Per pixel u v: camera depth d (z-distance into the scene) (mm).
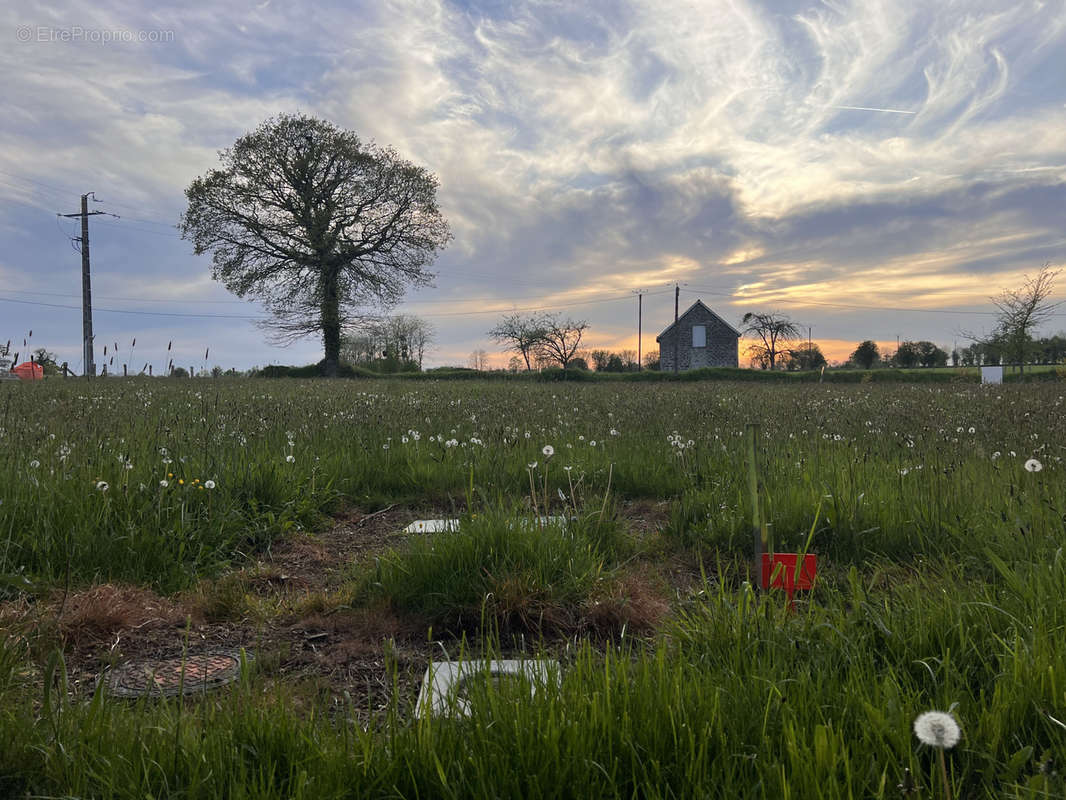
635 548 4477
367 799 1778
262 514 4965
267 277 45469
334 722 2295
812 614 2789
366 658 2938
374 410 10438
